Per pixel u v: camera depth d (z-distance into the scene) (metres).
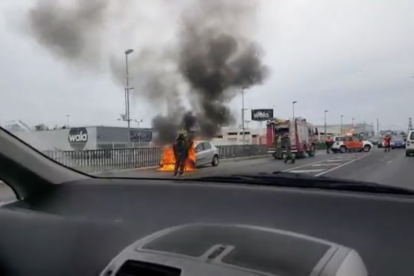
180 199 2.00
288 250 1.39
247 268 1.28
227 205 1.84
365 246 1.42
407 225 1.41
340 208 1.58
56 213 2.19
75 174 2.67
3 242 2.20
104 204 2.14
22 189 2.44
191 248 1.48
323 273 1.23
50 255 2.06
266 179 2.09
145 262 1.47
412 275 1.32
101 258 1.91
